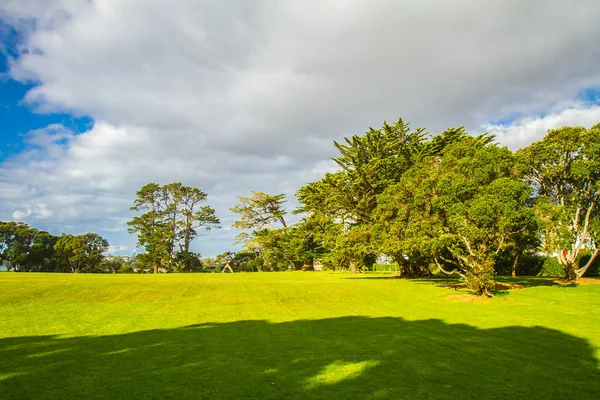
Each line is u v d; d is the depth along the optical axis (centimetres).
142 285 2214
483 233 2086
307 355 1045
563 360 1006
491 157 2214
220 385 809
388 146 3681
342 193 3744
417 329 1403
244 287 2298
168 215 7200
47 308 1731
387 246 2689
